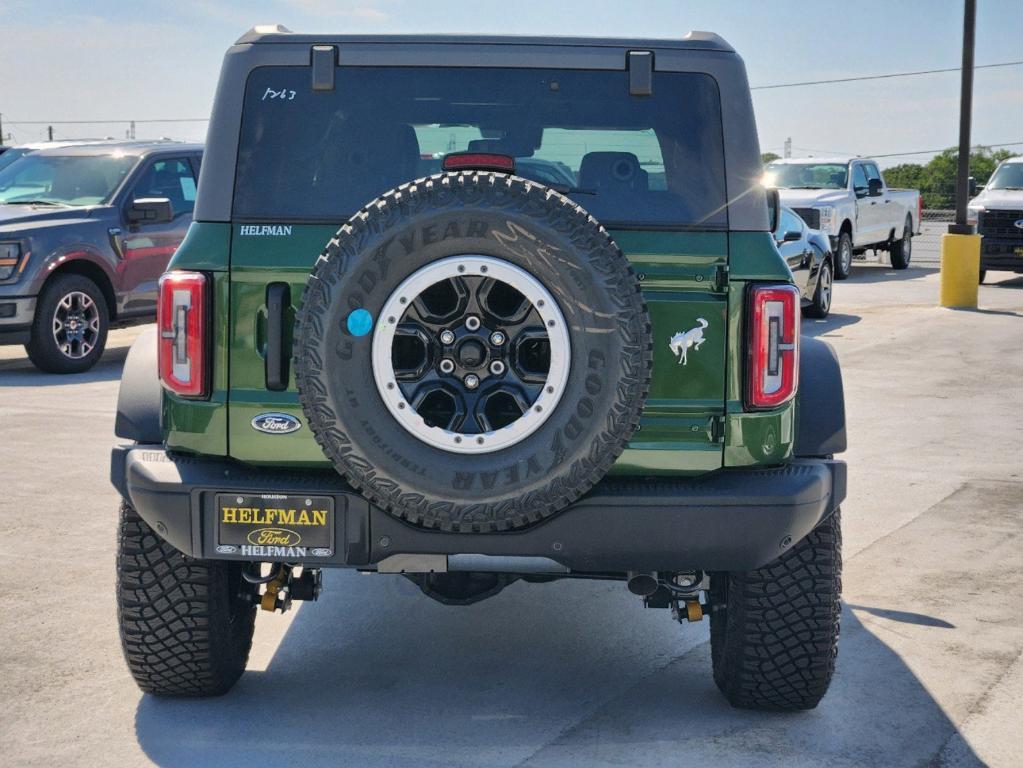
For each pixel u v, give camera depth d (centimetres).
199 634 419
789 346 384
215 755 397
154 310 1323
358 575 609
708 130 396
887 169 6550
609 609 559
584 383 349
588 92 402
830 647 416
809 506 384
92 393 1120
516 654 499
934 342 1470
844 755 401
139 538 414
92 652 488
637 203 392
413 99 402
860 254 2569
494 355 351
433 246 345
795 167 2417
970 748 408
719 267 385
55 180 1302
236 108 397
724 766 392
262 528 380
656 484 383
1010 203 2181
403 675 473
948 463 847
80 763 389
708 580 412
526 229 344
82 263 1252
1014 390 1146
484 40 404
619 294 347
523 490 354
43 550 625
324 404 351
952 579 596
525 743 409
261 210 391
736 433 385
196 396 386
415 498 355
